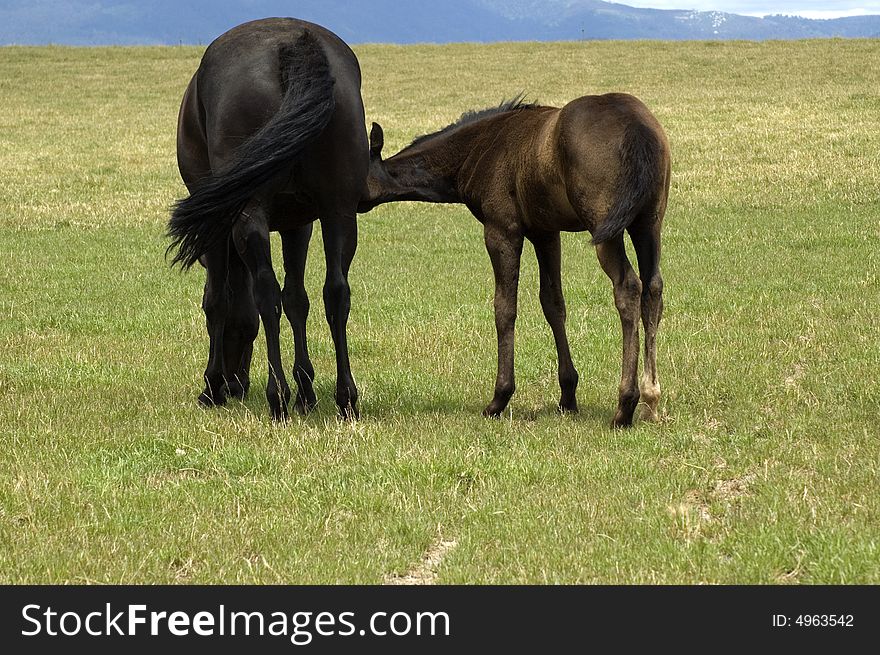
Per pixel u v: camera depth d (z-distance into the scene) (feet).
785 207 75.72
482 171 31.89
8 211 79.41
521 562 19.98
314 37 28.96
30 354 40.68
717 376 34.24
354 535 21.56
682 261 59.41
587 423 29.78
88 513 22.75
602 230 25.93
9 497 23.62
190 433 28.86
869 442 26.27
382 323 45.83
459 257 64.03
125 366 38.40
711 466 25.25
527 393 34.32
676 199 80.33
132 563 20.31
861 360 35.37
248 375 35.19
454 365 37.81
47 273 59.77
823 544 19.66
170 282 57.62
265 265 28.53
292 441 27.40
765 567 19.34
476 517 22.31
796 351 37.52
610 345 39.81
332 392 34.60
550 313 31.94
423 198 34.01
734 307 46.39
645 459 25.84
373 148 33.76
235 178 26.68
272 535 21.49
